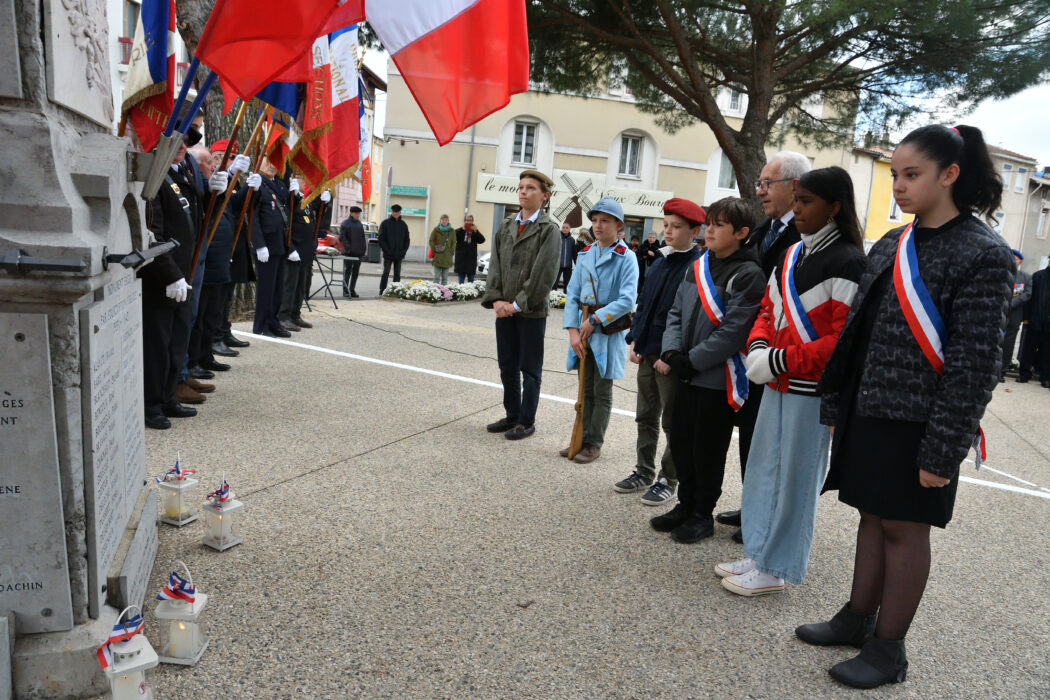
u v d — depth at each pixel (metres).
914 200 2.40
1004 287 2.26
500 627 2.69
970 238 2.33
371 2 2.98
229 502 3.12
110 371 2.33
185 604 2.30
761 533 3.12
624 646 2.64
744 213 3.47
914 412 2.38
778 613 3.00
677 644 2.69
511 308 5.02
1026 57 10.99
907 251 2.42
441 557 3.22
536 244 4.98
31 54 1.92
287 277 8.86
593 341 4.70
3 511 2.00
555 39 11.99
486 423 5.53
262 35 2.55
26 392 1.96
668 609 2.95
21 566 2.03
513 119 26.27
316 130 6.39
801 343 2.88
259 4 2.53
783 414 3.03
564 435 5.43
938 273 2.35
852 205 2.89
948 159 2.34
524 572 3.15
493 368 7.62
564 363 8.51
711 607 3.00
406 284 13.73
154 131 3.65
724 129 12.20
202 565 2.97
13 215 1.90
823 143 15.35
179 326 4.86
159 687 2.19
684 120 15.60
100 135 2.31
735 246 3.55
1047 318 10.52
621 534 3.67
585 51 12.58
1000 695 2.53
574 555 3.37
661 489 4.12
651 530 3.75
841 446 2.65
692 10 11.25
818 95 14.62
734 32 12.88
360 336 8.90
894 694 2.48
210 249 5.79
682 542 3.61
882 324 2.47
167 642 2.31
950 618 3.10
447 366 7.53
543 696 2.31
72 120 2.26
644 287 4.18
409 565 3.12
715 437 3.57
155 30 3.45
